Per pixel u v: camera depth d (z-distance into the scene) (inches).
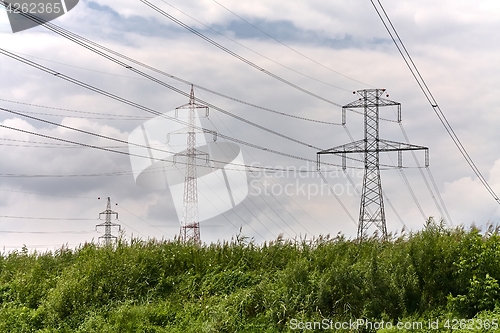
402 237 802.8
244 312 660.7
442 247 712.4
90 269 772.6
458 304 645.3
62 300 714.8
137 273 770.2
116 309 698.2
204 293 732.0
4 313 706.8
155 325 662.5
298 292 674.2
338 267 697.6
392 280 670.5
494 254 675.4
